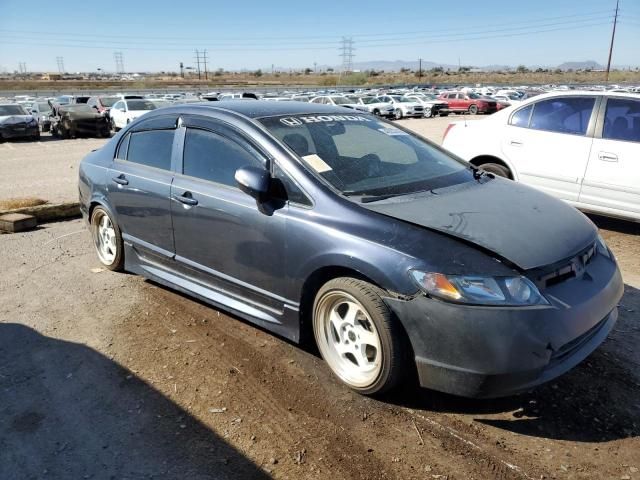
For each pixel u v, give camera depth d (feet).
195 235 12.52
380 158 12.21
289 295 10.77
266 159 11.27
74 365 11.21
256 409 9.70
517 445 8.77
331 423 9.31
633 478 8.04
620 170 19.39
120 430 9.17
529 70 439.22
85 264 17.15
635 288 15.30
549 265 9.12
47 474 8.18
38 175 38.50
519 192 12.03
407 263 9.01
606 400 9.94
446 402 9.89
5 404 9.92
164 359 11.39
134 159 14.75
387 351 9.27
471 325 8.56
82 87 263.08
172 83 315.17
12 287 15.33
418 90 200.34
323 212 10.19
